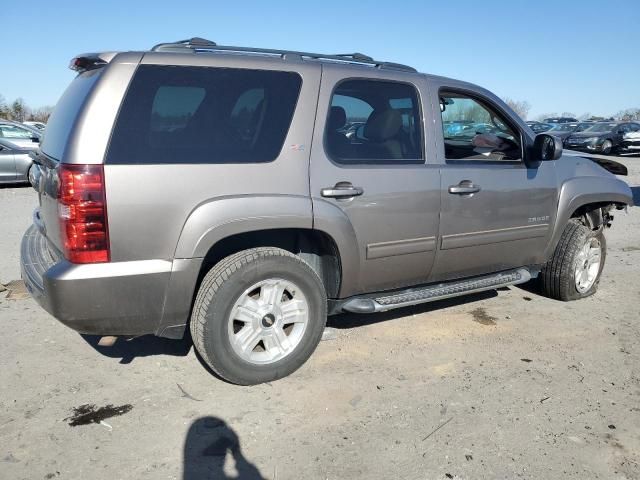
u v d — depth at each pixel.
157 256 2.99
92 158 2.82
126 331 3.08
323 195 3.39
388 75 3.77
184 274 3.05
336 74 3.54
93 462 2.69
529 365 3.81
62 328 4.21
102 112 2.88
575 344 4.18
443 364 3.79
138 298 2.99
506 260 4.47
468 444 2.90
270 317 3.38
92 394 3.30
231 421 3.06
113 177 2.85
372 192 3.56
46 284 2.88
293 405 3.23
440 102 4.11
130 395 3.30
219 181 3.10
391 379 3.56
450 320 4.59
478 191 4.06
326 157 3.43
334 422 3.07
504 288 5.48
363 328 4.36
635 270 6.30
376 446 2.87
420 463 2.74
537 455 2.83
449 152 4.38
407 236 3.77
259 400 3.28
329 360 3.80
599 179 4.96
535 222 4.52
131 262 2.94
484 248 4.23
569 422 3.13
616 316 4.79
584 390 3.49
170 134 3.03
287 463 2.72
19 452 2.75
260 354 3.43
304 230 3.50
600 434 3.02
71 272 2.84
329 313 3.81
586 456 2.83
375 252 3.66
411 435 2.96
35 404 3.18
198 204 3.04
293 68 3.41
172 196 2.98
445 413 3.18
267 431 2.97
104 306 2.93
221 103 3.18
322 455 2.79
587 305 5.05
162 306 3.07
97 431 2.94
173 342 4.02
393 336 4.23
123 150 2.89
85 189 2.80
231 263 3.22
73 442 2.84
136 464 2.69
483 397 3.37
